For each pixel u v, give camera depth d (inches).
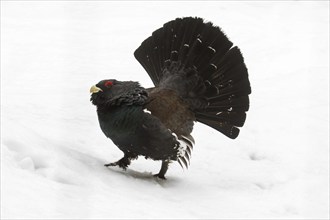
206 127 679.7
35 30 1074.1
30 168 442.6
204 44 554.3
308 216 488.1
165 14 1205.7
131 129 493.7
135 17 1175.6
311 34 1094.4
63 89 786.8
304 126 691.4
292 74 884.0
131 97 490.0
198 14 1207.6
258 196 519.8
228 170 582.2
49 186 415.8
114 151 583.5
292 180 560.7
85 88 797.9
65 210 380.5
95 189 441.7
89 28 1104.2
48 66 894.4
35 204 376.8
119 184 473.4
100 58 946.1
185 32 560.7
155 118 499.2
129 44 1020.5
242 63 554.3
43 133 589.3
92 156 542.3
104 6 1247.5
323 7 1305.4
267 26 1149.7
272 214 479.5
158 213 419.2
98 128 640.4
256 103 759.7
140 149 507.5
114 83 496.7
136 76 871.7
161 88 540.7
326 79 857.5
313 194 530.0
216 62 551.5
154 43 572.1
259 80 861.2
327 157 617.9
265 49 1006.4
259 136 665.0
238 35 1081.4
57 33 1066.1
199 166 588.4
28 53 948.6
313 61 948.0
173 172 566.9
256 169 586.6
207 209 469.1
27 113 657.0
